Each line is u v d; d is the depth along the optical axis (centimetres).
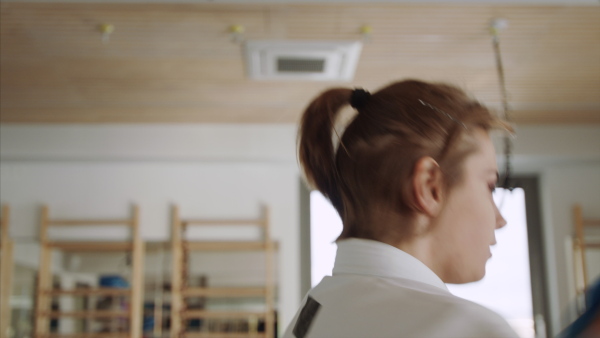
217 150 562
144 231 575
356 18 345
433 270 57
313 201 594
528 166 583
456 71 423
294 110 520
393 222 57
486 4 327
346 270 58
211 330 561
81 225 574
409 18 344
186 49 390
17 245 573
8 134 555
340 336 51
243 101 496
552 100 488
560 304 559
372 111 59
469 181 56
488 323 46
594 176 578
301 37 368
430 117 56
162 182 583
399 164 56
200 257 572
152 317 563
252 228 576
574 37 369
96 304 568
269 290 564
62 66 418
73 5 331
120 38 374
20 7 334
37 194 577
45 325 563
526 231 589
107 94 477
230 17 345
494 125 58
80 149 557
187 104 504
